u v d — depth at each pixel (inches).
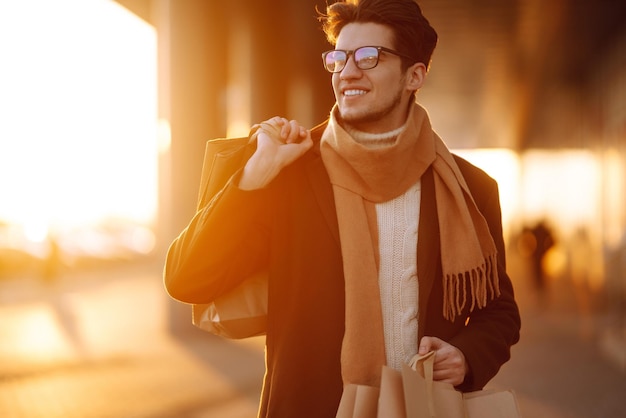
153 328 518.6
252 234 87.7
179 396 296.2
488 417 83.4
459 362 85.4
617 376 343.6
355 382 83.4
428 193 90.1
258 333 93.1
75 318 580.7
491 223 95.0
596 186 885.8
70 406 277.1
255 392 305.6
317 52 741.3
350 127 89.7
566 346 438.0
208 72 479.8
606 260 746.2
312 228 86.7
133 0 497.0
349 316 83.9
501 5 625.6
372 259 85.4
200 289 86.7
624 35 695.1
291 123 89.0
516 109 1316.4
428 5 622.5
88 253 1245.1
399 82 88.6
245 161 90.2
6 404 279.9
